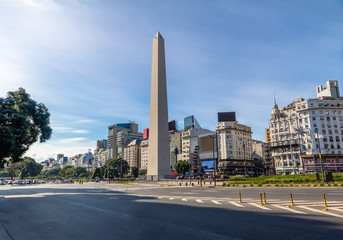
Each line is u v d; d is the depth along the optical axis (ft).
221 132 352.90
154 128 188.03
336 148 255.70
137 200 61.16
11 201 63.98
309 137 266.98
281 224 29.12
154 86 192.95
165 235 25.18
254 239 23.17
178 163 323.57
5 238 25.91
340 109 267.18
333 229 26.20
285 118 302.86
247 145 374.02
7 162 94.27
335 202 46.11
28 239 25.31
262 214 36.14
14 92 87.92
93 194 85.25
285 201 50.14
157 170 180.65
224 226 28.73
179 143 451.94
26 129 81.61
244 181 141.59
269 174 362.74
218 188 110.63
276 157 306.76
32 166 459.73
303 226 27.86
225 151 343.05
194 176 219.61
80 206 50.47
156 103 189.47
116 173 397.80
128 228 28.81
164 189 110.73
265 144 416.67
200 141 257.34
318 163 251.80
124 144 649.20
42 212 43.37
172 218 34.50
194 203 51.78
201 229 27.45
